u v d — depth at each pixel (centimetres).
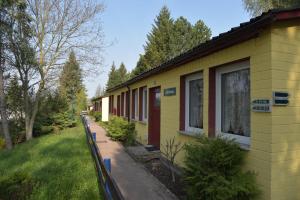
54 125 2183
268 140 442
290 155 448
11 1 1533
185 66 758
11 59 1691
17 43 1662
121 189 618
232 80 578
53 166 827
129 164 854
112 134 1363
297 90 457
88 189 610
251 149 480
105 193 494
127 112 1656
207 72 635
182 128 790
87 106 5281
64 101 2338
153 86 1080
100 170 609
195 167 493
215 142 496
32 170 791
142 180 683
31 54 1708
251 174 468
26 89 1798
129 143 1228
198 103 726
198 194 493
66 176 716
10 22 1620
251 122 483
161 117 966
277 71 442
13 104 1852
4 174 754
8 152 1188
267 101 444
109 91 2406
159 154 941
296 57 458
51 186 637
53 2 1786
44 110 2128
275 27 443
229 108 586
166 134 907
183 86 795
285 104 446
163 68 866
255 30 448
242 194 454
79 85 3506
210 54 620
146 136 1205
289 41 453
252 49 484
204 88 647
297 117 456
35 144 1321
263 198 448
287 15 418
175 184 645
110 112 2461
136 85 1405
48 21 1792
